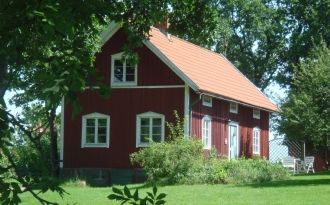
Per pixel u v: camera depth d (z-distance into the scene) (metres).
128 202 4.04
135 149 31.55
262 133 41.38
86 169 31.92
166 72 31.42
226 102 35.75
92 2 4.22
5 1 3.69
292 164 40.19
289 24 55.72
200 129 32.31
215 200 16.98
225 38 55.16
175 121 31.03
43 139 36.31
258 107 38.47
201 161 25.33
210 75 35.66
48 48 4.13
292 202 16.23
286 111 35.00
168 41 34.94
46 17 3.62
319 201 16.42
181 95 31.08
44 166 4.27
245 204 15.85
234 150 36.72
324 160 40.06
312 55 35.06
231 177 24.73
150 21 7.04
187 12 7.86
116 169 31.62
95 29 4.64
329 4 52.66
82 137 32.31
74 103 4.07
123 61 7.30
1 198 3.87
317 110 26.59
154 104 31.48
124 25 6.82
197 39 8.15
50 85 3.96
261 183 23.34
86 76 4.24
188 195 18.52
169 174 24.67
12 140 3.95
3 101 3.98
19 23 3.76
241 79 41.38
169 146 25.14
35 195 4.02
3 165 3.98
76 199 17.41
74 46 4.21
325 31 53.00
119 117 31.95
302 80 34.28
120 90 32.06
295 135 34.97
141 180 30.59
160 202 4.07
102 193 19.98
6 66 4.15
